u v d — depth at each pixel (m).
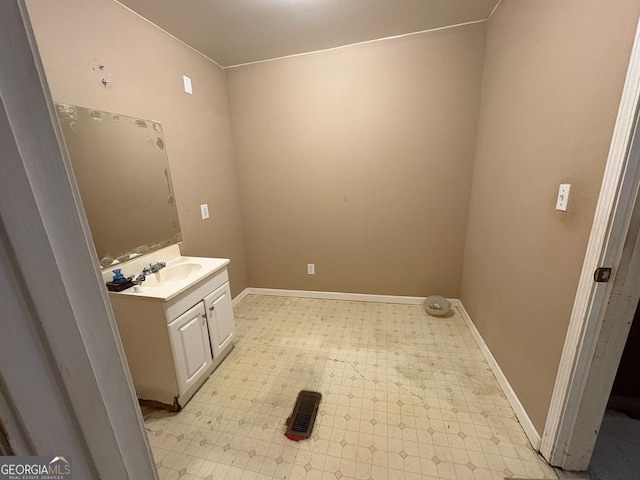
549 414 1.19
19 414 0.30
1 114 0.27
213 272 1.79
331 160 2.56
